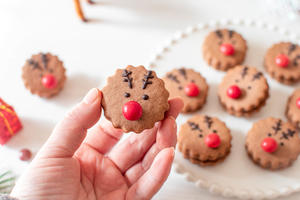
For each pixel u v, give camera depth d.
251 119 0.50
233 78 0.51
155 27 0.57
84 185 0.39
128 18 0.57
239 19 0.56
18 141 0.50
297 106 0.49
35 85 0.51
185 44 0.54
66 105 0.52
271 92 0.52
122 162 0.41
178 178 0.48
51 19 0.57
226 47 0.52
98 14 0.57
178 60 0.53
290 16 0.57
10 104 0.51
